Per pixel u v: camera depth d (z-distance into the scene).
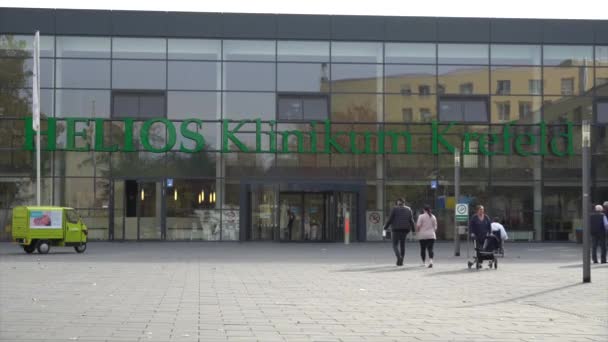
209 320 12.17
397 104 42.28
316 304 14.48
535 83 42.78
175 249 34.38
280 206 41.00
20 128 40.50
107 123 40.91
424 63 42.50
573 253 32.84
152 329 11.17
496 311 13.72
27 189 40.41
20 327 11.30
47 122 40.50
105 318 12.30
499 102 42.66
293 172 41.56
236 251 33.00
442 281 19.50
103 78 41.09
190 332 10.93
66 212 31.08
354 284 18.53
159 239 40.78
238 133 41.38
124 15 41.31
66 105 40.88
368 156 41.97
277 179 41.47
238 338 10.47
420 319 12.59
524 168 42.53
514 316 13.06
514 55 42.81
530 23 42.84
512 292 16.98
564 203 42.56
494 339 10.68
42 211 30.66
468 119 42.44
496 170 42.41
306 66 42.03
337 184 40.94
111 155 40.84
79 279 19.31
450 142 42.25
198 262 26.02
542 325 12.04
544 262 27.02
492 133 42.47
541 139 42.38
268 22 41.94
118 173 40.81
